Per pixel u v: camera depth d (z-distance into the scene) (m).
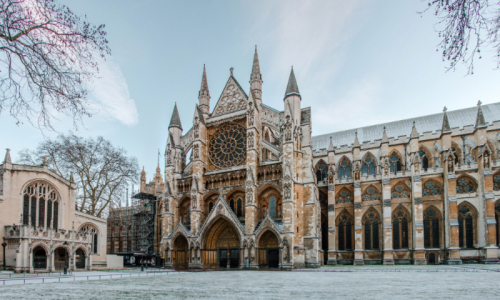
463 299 18.64
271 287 27.00
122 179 80.25
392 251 71.00
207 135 76.19
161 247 72.25
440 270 50.28
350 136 93.69
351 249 77.38
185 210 74.00
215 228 67.12
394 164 81.12
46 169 58.97
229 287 27.16
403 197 74.31
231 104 76.44
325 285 28.75
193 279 37.19
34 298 20.02
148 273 50.56
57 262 54.78
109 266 67.88
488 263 62.06
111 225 104.00
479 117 69.69
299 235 62.72
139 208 94.00
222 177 70.06
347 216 79.38
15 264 49.00
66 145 74.19
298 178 64.94
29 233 49.47
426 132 79.12
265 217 62.94
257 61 76.19
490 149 72.62
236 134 73.19
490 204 64.50
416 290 24.05
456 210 66.88
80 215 65.00
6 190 52.69
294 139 65.12
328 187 80.19
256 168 66.62
